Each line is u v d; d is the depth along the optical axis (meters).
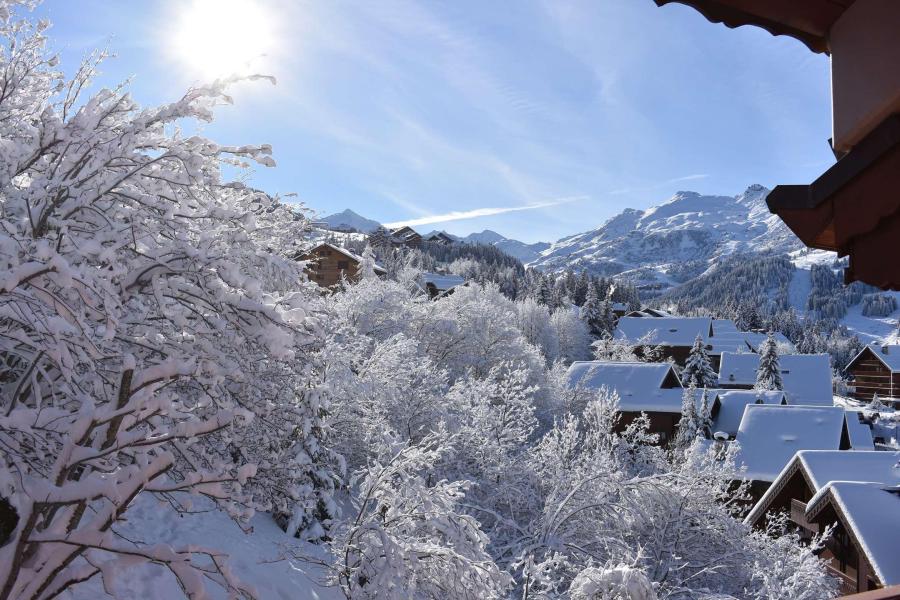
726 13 1.88
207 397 5.19
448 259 189.50
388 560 9.66
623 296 152.38
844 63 1.68
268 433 8.72
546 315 72.00
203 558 9.70
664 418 42.91
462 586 10.16
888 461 21.17
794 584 14.65
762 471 31.73
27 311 4.24
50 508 3.84
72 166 6.01
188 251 5.49
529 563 12.18
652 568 16.59
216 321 5.93
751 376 71.38
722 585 17.22
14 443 4.82
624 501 16.27
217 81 5.87
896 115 1.58
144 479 3.34
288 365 8.57
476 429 17.33
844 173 1.70
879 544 15.01
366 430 15.87
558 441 17.78
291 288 9.34
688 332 89.75
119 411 3.62
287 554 11.81
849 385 108.88
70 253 5.71
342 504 16.28
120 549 3.36
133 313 6.50
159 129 7.07
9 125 7.16
